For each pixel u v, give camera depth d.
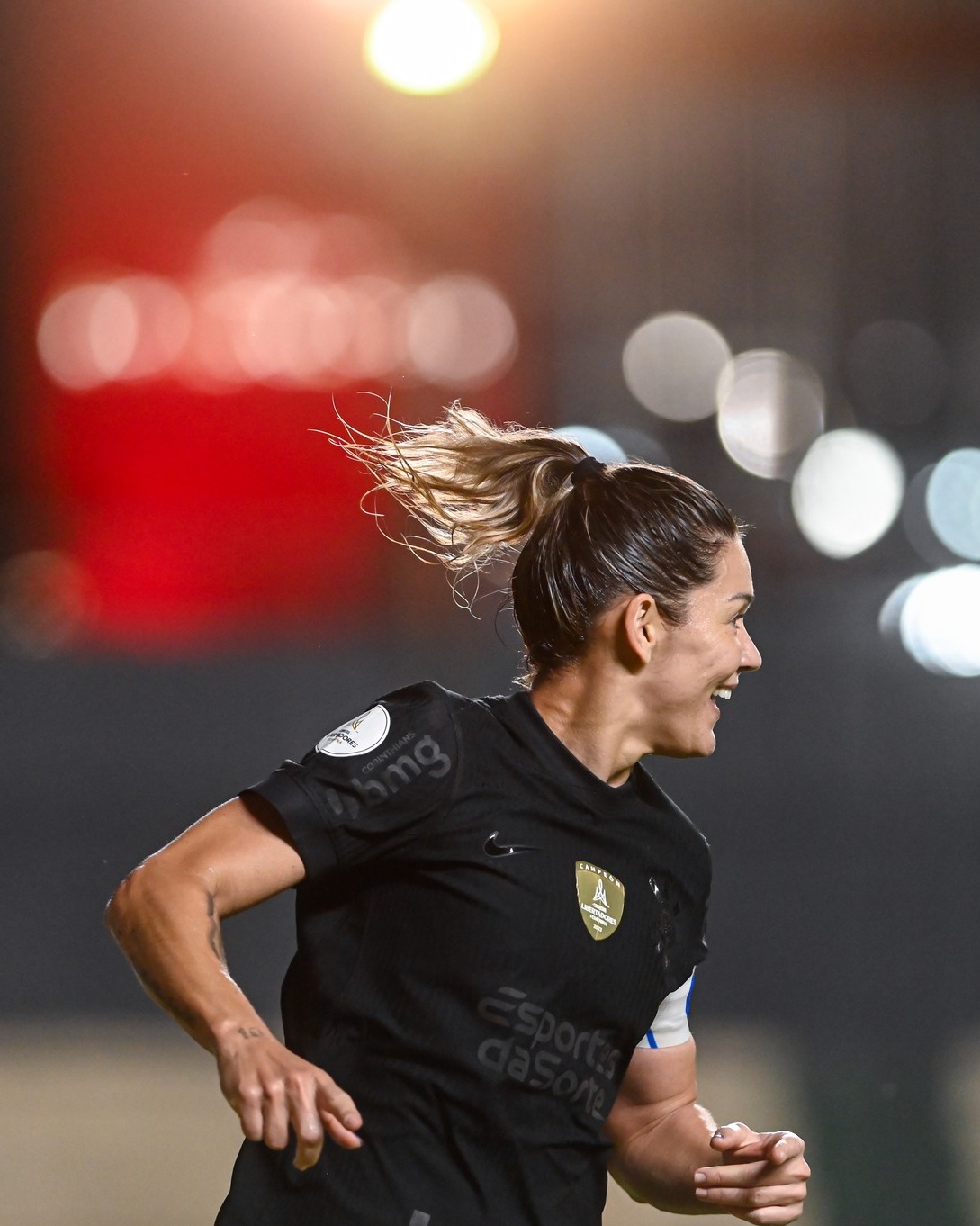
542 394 61.84
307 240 61.72
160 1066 17.97
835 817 30.98
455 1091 6.62
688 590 7.09
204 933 6.34
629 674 7.12
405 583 43.16
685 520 7.12
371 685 31.45
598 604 7.08
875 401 62.44
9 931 24.84
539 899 6.74
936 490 52.62
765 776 31.08
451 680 31.72
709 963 23.28
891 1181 14.23
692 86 62.44
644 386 61.94
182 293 61.12
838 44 62.38
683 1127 7.77
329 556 44.72
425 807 6.71
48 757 30.73
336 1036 6.78
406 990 6.70
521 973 6.68
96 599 45.72
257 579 45.16
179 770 30.94
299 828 6.62
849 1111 16.33
